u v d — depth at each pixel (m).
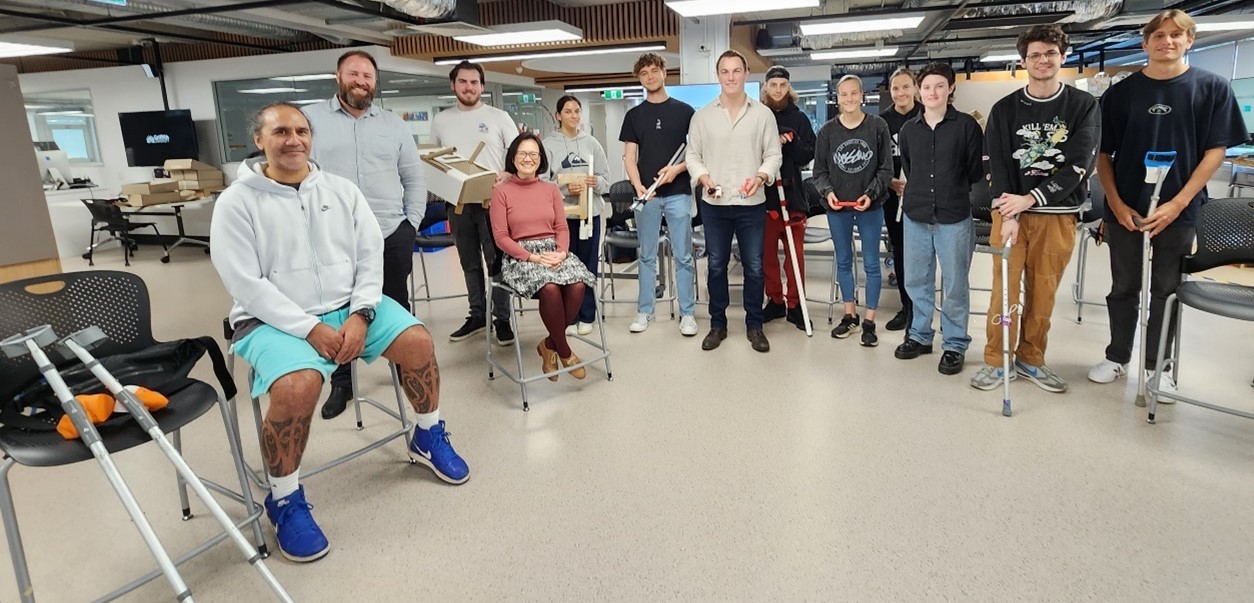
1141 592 1.75
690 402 3.07
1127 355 3.12
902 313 4.07
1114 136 2.98
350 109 2.89
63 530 2.19
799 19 6.95
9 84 4.75
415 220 3.13
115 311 2.05
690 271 4.02
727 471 2.44
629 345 3.93
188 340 2.00
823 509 2.18
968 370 3.36
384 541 2.08
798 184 4.09
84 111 9.22
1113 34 8.95
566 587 1.85
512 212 3.29
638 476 2.43
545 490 2.35
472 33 6.28
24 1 4.90
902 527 2.07
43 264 5.01
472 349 3.95
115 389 1.63
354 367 2.86
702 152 3.72
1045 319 3.04
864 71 13.41
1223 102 2.71
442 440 2.44
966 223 3.22
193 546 2.10
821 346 3.80
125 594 1.88
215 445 2.78
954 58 12.20
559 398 3.17
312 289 2.21
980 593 1.78
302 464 2.59
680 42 6.89
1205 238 2.77
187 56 8.61
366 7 5.52
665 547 2.01
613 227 5.04
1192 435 2.60
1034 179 2.88
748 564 1.92
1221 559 1.87
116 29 6.93
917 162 3.27
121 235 7.69
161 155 8.63
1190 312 4.17
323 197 2.25
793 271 4.01
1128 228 2.90
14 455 1.64
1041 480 2.31
